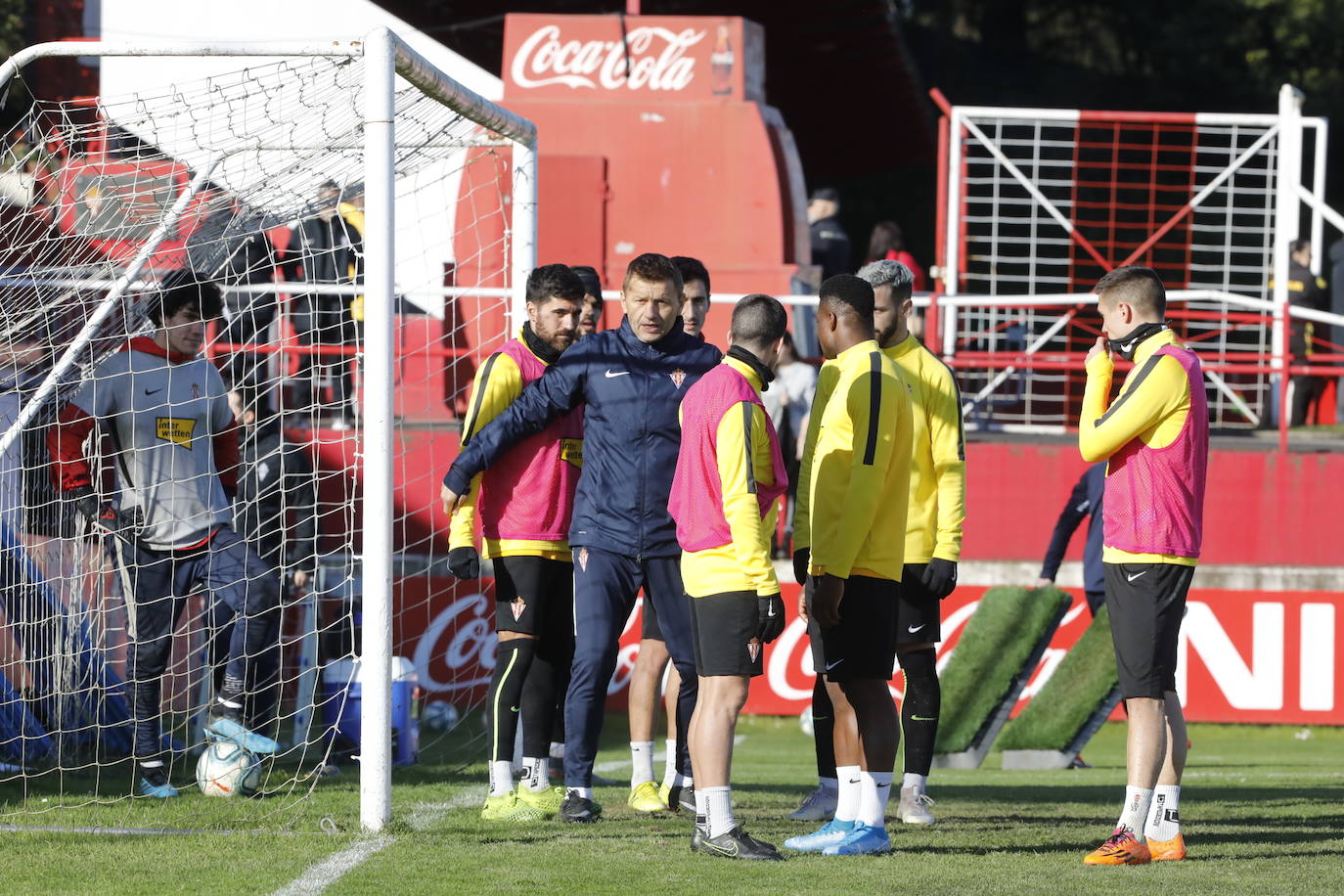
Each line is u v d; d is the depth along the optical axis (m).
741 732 40.44
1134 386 19.08
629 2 50.81
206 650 30.12
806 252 51.44
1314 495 42.59
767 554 18.38
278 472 31.50
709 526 18.52
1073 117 53.12
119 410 24.25
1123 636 19.06
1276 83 96.25
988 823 22.55
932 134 91.25
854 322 19.33
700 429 18.59
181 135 25.75
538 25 50.31
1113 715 42.59
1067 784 30.44
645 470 21.27
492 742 22.02
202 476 24.70
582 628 21.50
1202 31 98.25
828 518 18.92
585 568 21.44
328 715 29.39
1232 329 49.06
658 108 49.59
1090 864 18.36
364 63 20.50
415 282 45.00
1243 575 41.81
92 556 28.92
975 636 33.91
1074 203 53.50
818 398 19.89
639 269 21.09
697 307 24.27
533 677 22.36
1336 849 19.75
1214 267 54.75
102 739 28.62
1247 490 42.88
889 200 103.12
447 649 40.47
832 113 84.06
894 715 19.36
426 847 19.14
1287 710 40.91
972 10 110.00
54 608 27.75
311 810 22.23
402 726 29.84
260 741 24.27
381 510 20.38
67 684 27.91
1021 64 108.94
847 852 19.05
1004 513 43.19
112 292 25.44
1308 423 56.38
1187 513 19.12
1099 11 106.50
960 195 52.88
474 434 22.00
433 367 44.91
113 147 25.69
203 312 25.00
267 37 57.94
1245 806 24.81
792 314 47.91
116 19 57.50
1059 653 41.62
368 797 20.58
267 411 32.31
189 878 17.00
